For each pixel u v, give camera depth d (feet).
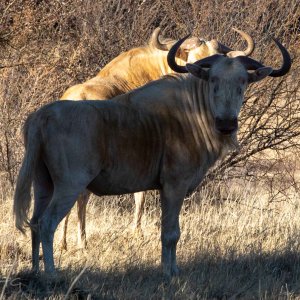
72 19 142.61
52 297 73.41
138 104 85.40
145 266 89.76
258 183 138.62
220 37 133.28
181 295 79.30
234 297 80.64
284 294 82.02
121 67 110.52
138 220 110.01
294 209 123.95
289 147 132.16
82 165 81.51
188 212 118.83
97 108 82.99
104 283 80.64
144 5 140.05
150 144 85.05
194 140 87.04
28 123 83.25
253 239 104.73
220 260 93.20
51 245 81.66
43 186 85.61
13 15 137.59
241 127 132.16
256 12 132.26
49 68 133.80
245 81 84.64
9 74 134.31
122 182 85.15
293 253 96.99
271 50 131.64
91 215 115.75
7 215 108.47
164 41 114.73
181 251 97.45
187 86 87.51
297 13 131.85
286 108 128.36
